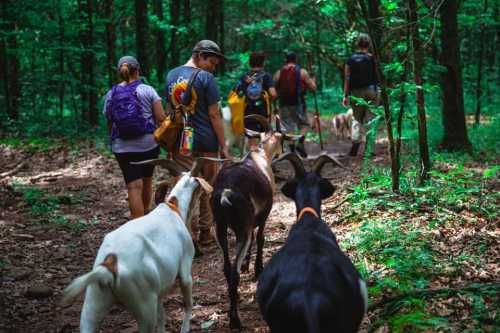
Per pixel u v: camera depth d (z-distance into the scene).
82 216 8.02
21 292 5.36
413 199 6.73
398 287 4.63
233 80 16.42
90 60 15.55
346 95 10.86
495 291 4.16
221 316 4.81
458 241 5.56
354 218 6.60
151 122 6.12
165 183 4.81
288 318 2.87
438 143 10.21
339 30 15.78
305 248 3.18
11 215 7.96
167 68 19.08
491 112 16.17
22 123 14.89
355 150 11.11
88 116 16.06
